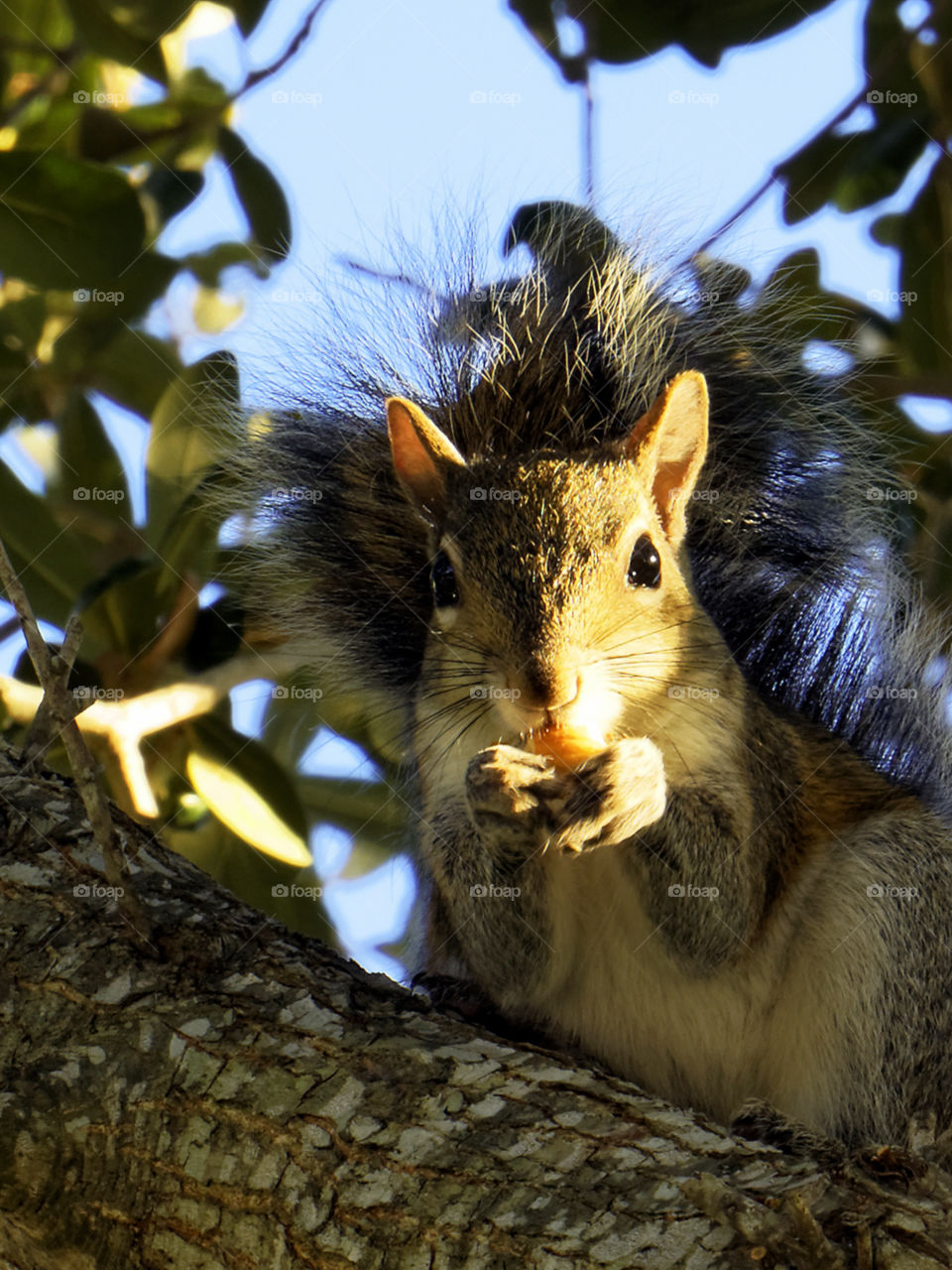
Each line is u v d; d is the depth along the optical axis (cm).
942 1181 509
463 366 1030
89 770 576
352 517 1041
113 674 994
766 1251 480
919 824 854
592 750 761
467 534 813
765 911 830
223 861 1059
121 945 610
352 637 1022
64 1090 558
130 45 1193
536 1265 487
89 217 1092
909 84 1203
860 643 1015
